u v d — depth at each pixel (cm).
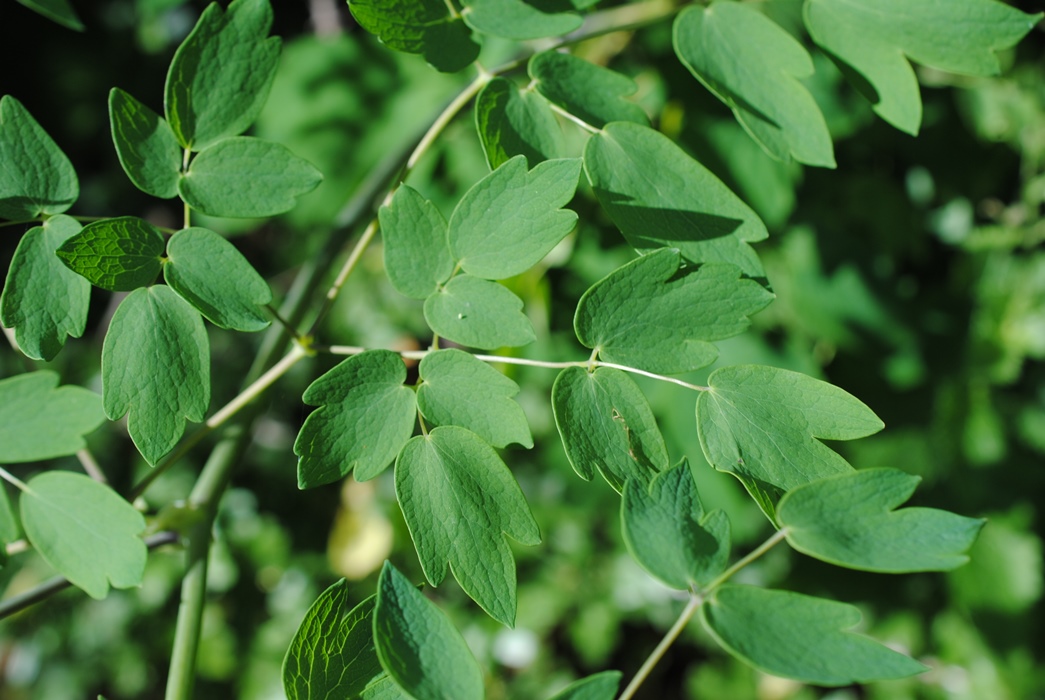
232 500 98
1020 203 68
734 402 37
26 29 109
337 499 99
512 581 37
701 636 90
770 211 51
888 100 40
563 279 56
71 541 41
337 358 76
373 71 65
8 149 39
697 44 40
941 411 69
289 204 39
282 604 95
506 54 58
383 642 35
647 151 39
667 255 37
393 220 38
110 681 95
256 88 39
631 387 37
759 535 79
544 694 90
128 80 110
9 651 97
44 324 38
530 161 39
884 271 65
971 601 73
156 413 38
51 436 41
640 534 35
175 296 38
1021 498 72
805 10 41
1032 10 58
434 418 37
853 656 34
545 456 72
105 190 111
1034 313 68
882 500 35
